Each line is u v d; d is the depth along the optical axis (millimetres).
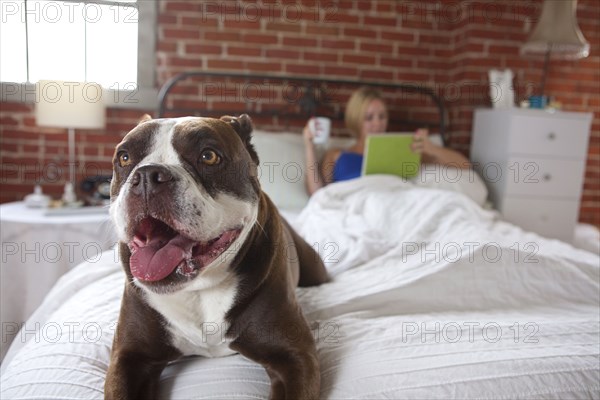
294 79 3074
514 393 849
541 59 3246
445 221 1895
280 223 1104
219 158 891
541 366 901
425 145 2631
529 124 2756
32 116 2832
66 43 2785
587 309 1296
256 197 956
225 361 990
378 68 3256
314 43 3150
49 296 1456
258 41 3076
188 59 3004
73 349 986
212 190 879
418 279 1295
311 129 2627
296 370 887
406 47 3275
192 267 838
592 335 1059
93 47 2828
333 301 1248
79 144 2902
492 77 2961
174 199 794
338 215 2029
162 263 820
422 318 1183
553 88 3314
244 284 922
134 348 932
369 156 2504
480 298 1306
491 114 2939
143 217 801
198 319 938
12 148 2844
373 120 2803
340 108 3229
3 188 2863
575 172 2850
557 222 2877
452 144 3348
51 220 2141
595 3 3311
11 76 2750
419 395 839
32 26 2732
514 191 2799
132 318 929
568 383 875
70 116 2443
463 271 1334
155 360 953
